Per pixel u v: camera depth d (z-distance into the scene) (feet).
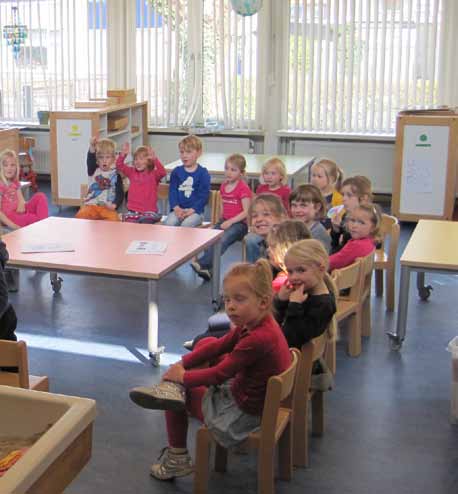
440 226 16.29
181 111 30.66
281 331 9.01
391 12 27.48
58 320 15.61
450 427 11.30
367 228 13.92
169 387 8.69
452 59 27.37
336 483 9.70
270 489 8.66
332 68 28.58
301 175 27.66
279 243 11.35
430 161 24.44
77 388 12.44
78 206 27.55
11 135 26.32
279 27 28.89
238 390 8.70
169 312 16.24
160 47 30.25
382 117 28.43
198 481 8.96
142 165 19.99
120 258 13.88
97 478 9.75
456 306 16.87
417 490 9.59
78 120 26.25
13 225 18.33
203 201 19.40
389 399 12.22
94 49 30.83
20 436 6.40
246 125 30.14
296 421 9.95
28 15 30.99
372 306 16.72
